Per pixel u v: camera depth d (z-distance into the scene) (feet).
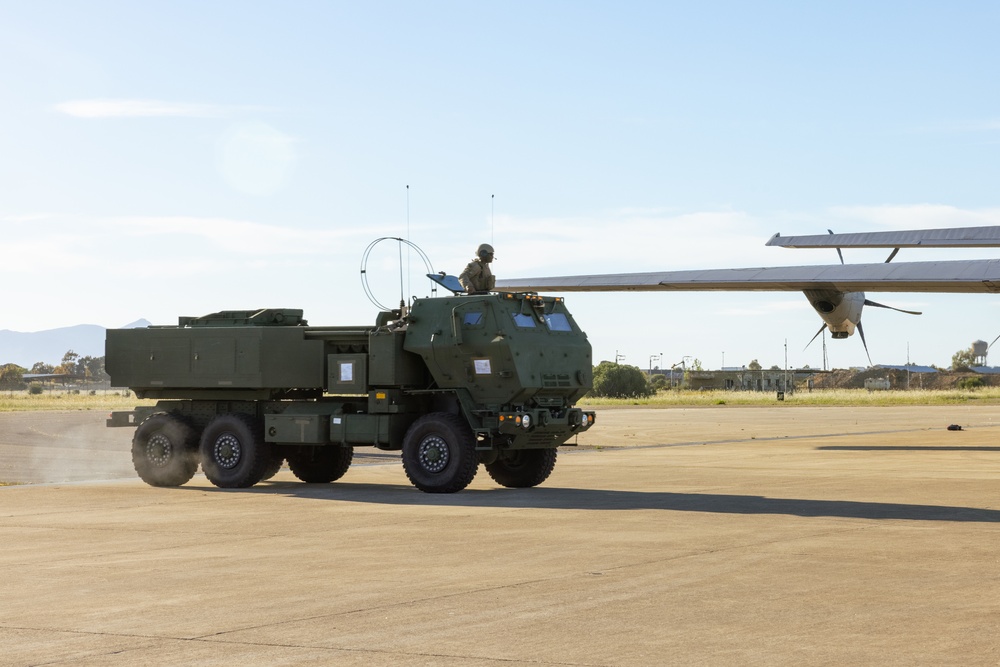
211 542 34.76
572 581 27.02
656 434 119.03
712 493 51.24
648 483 57.52
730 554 31.40
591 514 42.37
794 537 35.06
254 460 56.49
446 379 54.03
